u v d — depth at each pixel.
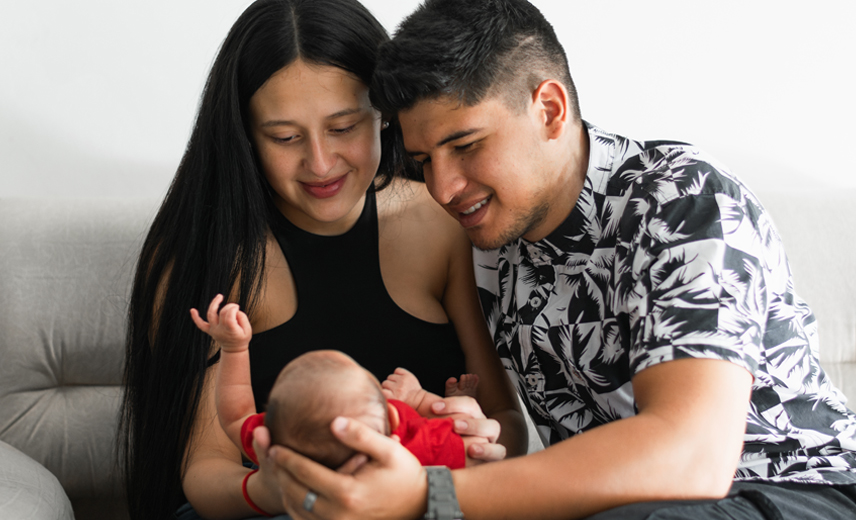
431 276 1.30
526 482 0.77
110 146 1.81
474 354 1.28
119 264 1.49
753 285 0.85
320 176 1.08
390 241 1.29
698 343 0.80
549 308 1.07
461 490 0.78
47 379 1.47
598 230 1.03
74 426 1.44
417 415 0.95
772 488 0.86
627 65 1.89
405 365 1.22
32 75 1.77
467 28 0.90
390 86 0.92
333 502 0.74
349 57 1.05
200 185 1.16
